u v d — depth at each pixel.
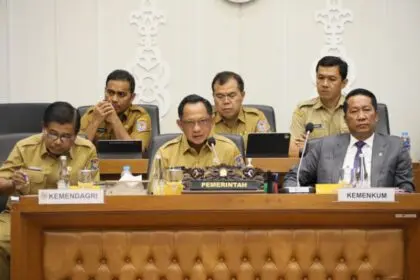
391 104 8.36
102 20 8.26
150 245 4.00
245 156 5.72
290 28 8.32
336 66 6.84
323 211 3.96
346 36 8.33
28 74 8.21
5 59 8.19
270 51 8.33
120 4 8.27
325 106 6.98
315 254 4.01
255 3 8.33
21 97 8.21
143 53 8.29
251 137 5.70
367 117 5.18
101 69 8.26
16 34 8.20
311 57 8.33
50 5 8.23
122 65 8.27
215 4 8.32
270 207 3.92
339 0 8.31
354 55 8.33
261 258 4.00
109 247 3.99
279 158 5.64
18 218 3.88
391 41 8.34
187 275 4.00
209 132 5.32
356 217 3.99
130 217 3.96
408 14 8.33
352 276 4.02
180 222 3.98
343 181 4.66
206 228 4.01
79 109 7.16
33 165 5.21
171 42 8.31
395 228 4.02
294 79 8.32
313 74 8.32
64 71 8.24
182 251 3.99
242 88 6.68
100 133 6.82
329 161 5.28
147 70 8.29
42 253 3.97
